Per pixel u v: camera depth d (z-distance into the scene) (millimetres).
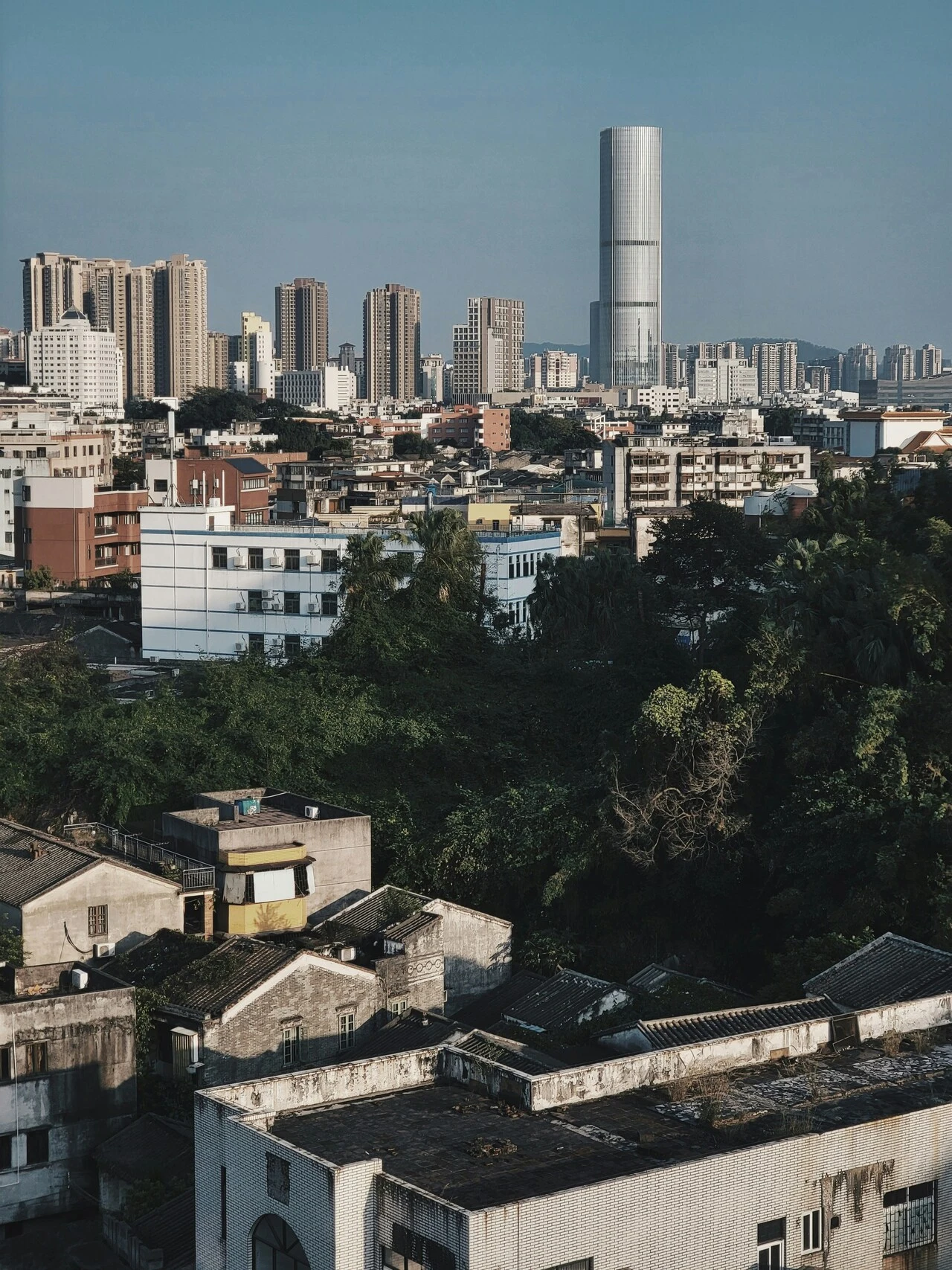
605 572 107438
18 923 59750
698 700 73938
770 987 58875
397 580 105000
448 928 65812
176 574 133250
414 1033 57688
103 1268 48188
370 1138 37250
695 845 71625
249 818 69438
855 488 110688
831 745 69875
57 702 97250
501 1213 32219
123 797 75375
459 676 96312
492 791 83812
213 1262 37688
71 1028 52406
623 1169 35375
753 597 102062
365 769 83750
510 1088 39500
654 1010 58312
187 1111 54531
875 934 62406
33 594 163875
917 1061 42250
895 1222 37281
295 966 57375
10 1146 51594
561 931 71375
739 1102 39219
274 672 97125
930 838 63625
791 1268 35781
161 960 60125
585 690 92188
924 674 72562
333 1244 33688
